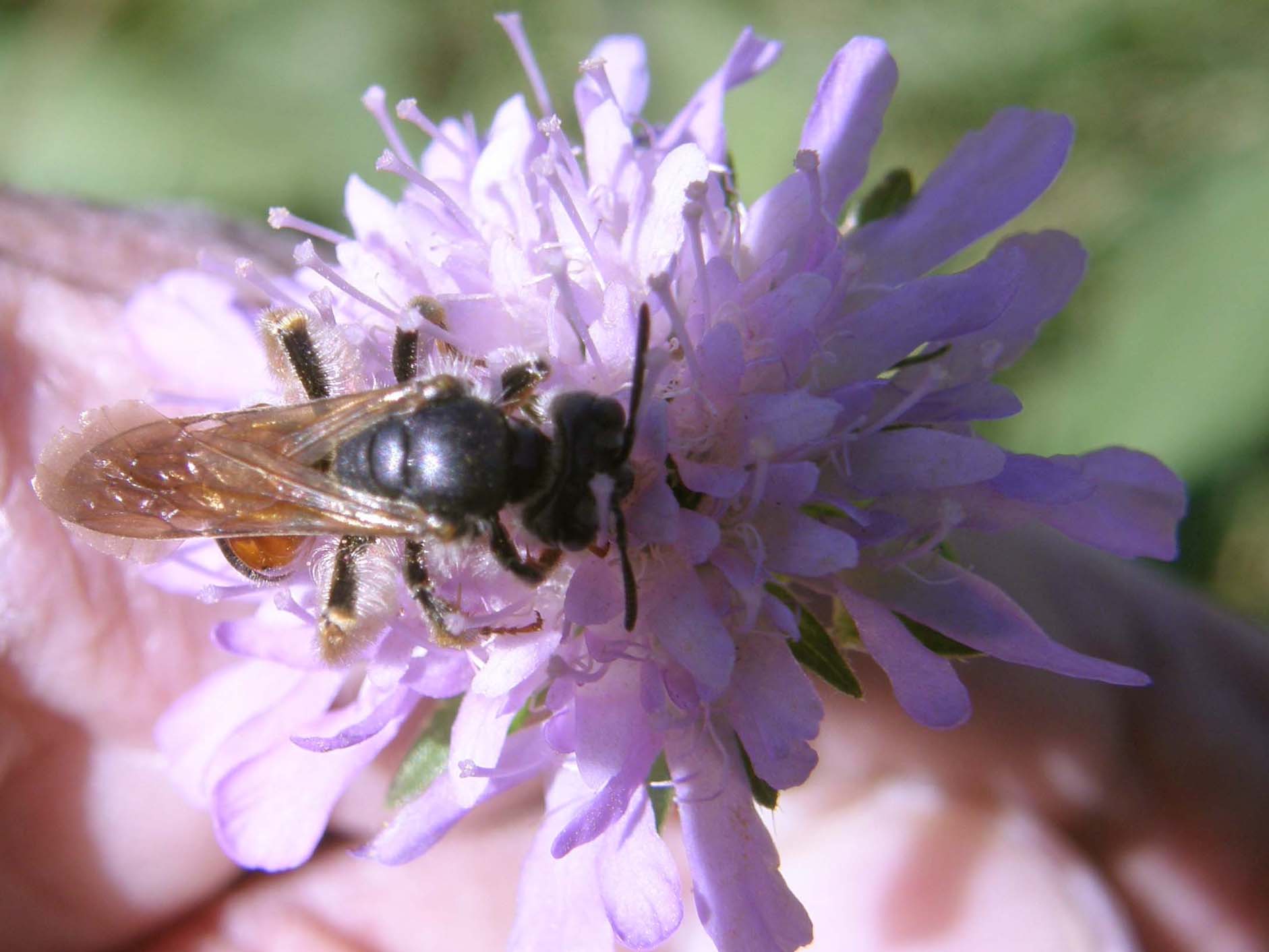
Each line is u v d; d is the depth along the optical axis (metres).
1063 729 0.06
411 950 0.06
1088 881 0.06
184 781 0.05
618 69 0.05
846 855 0.06
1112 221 0.09
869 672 0.06
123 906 0.06
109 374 0.05
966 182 0.05
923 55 0.09
